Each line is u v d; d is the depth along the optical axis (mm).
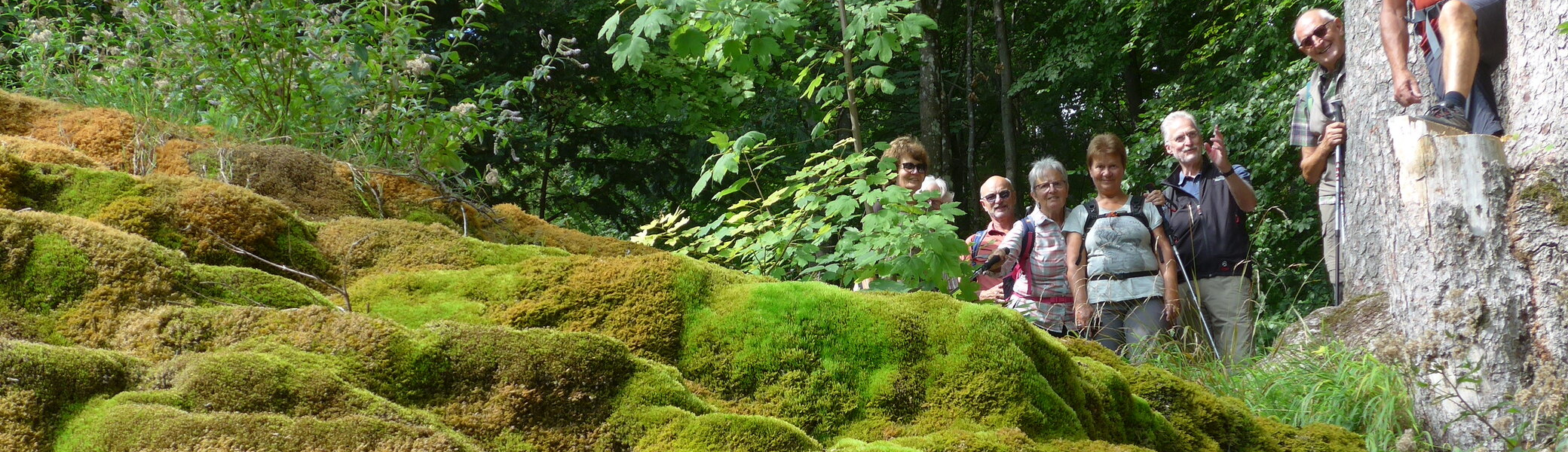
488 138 10523
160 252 2068
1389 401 3074
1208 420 2680
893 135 16422
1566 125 3320
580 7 11836
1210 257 4699
